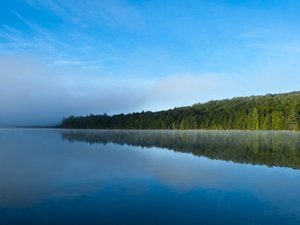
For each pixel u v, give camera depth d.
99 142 73.81
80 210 18.62
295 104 133.50
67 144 67.06
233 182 25.97
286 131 126.88
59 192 22.75
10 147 59.31
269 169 32.41
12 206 19.39
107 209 18.81
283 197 21.39
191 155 45.47
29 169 32.59
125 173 30.17
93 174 29.66
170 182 25.98
